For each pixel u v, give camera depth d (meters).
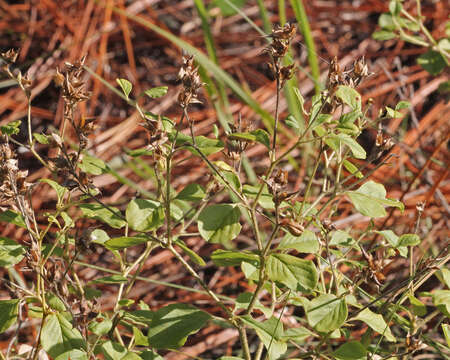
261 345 0.97
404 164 1.36
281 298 0.97
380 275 0.95
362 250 0.96
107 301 1.17
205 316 0.95
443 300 0.94
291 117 0.96
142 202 0.93
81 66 0.92
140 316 0.97
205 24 1.33
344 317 0.92
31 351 0.96
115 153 1.42
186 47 1.24
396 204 0.95
